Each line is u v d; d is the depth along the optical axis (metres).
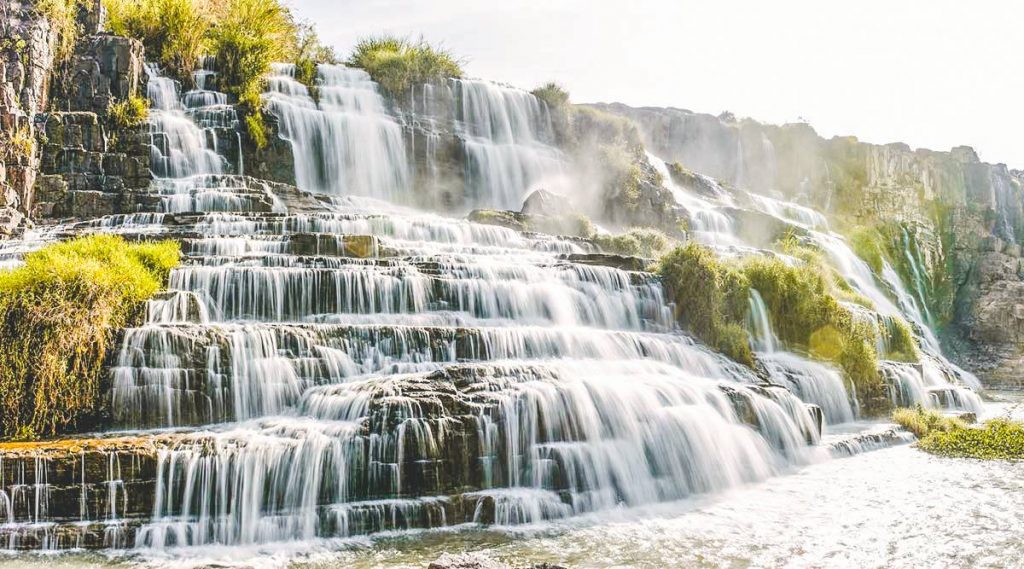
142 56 21.75
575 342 14.18
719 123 45.66
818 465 14.05
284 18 29.67
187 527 9.10
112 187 18.77
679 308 17.95
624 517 10.64
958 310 43.56
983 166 47.69
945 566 8.67
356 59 30.84
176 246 14.07
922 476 13.08
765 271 19.84
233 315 13.22
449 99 29.38
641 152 34.12
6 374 10.18
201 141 21.72
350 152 25.55
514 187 29.58
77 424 10.55
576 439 11.47
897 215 45.09
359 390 10.88
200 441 9.58
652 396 12.56
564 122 32.69
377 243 16.25
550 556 8.91
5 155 16.94
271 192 20.00
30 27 18.58
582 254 18.61
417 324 14.16
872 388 19.23
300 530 9.46
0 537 8.65
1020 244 47.03
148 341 10.95
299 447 9.73
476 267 15.70
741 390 13.86
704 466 12.27
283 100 24.91
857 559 8.88
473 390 11.22
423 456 10.31
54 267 11.05
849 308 22.48
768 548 9.29
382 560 8.66
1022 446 15.17
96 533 8.81
